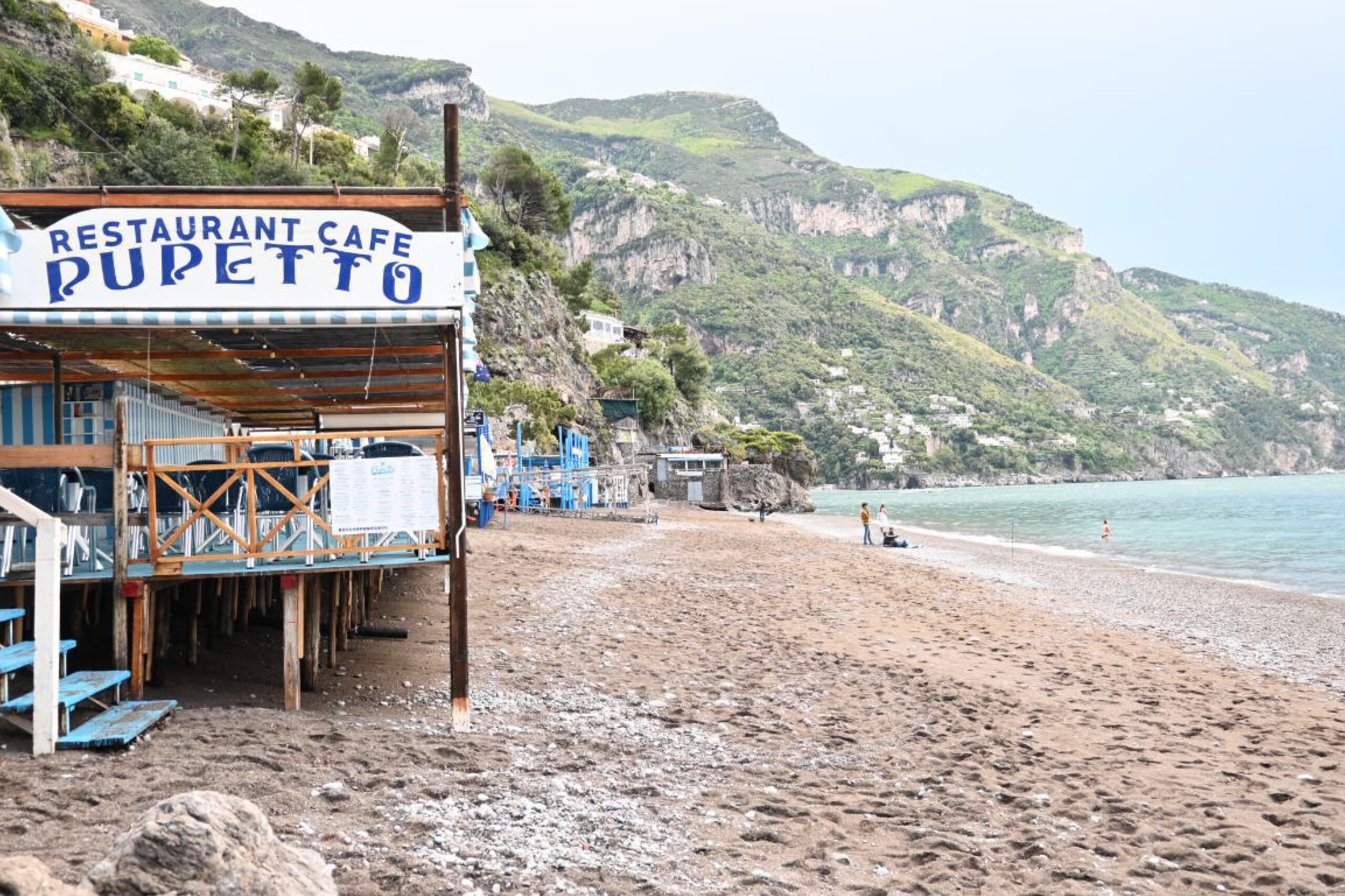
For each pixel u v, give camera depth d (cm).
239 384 1333
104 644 1034
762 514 6216
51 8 6406
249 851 389
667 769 848
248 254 873
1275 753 1038
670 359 13650
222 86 9819
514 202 11475
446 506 957
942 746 995
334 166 8612
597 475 5016
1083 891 649
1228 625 2088
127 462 887
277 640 1220
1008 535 5706
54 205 878
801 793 809
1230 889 675
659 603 1864
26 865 337
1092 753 1002
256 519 919
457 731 903
